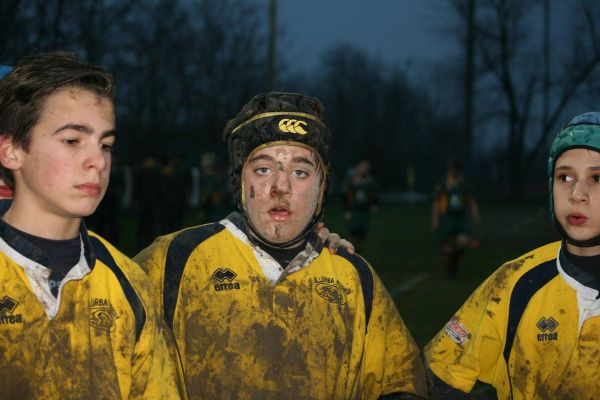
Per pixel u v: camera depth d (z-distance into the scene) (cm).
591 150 240
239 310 239
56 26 1927
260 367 236
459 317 266
